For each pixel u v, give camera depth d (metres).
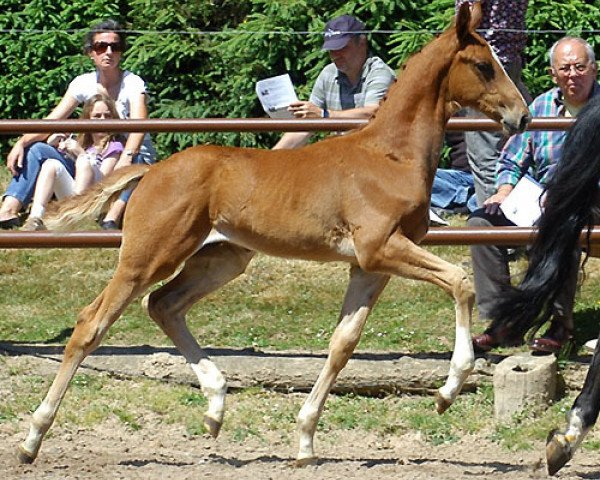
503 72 9.46
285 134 13.66
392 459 9.97
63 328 12.23
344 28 13.05
